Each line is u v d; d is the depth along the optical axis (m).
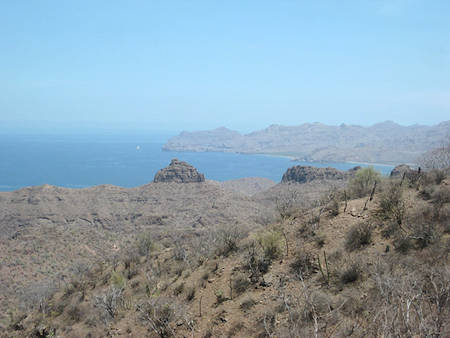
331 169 131.00
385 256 10.05
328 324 7.75
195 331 10.50
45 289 27.44
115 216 119.62
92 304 18.08
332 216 14.24
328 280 10.00
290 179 140.50
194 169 167.88
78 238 71.81
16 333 19.28
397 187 14.34
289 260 12.35
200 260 16.45
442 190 12.51
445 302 5.99
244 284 11.95
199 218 110.56
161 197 143.12
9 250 60.28
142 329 11.89
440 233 10.06
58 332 16.73
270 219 18.61
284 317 8.96
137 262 22.55
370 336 6.64
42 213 116.31
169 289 14.61
